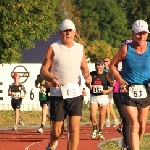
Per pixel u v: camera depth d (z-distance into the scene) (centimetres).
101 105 2092
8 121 3228
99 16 10356
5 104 3716
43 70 1246
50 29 4116
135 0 10144
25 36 3856
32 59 5272
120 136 2252
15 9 3703
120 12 10306
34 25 3947
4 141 2133
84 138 2162
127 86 1289
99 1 10444
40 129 2523
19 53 3944
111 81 1389
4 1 3656
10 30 3731
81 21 10625
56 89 1252
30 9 3803
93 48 8206
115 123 2797
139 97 1287
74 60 1246
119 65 1460
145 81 1294
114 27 10200
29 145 1967
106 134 2367
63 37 1244
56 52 1242
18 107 2733
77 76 1260
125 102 1287
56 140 1294
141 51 1277
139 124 1320
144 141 1959
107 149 1759
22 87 2734
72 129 1248
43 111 2517
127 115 1288
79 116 1252
